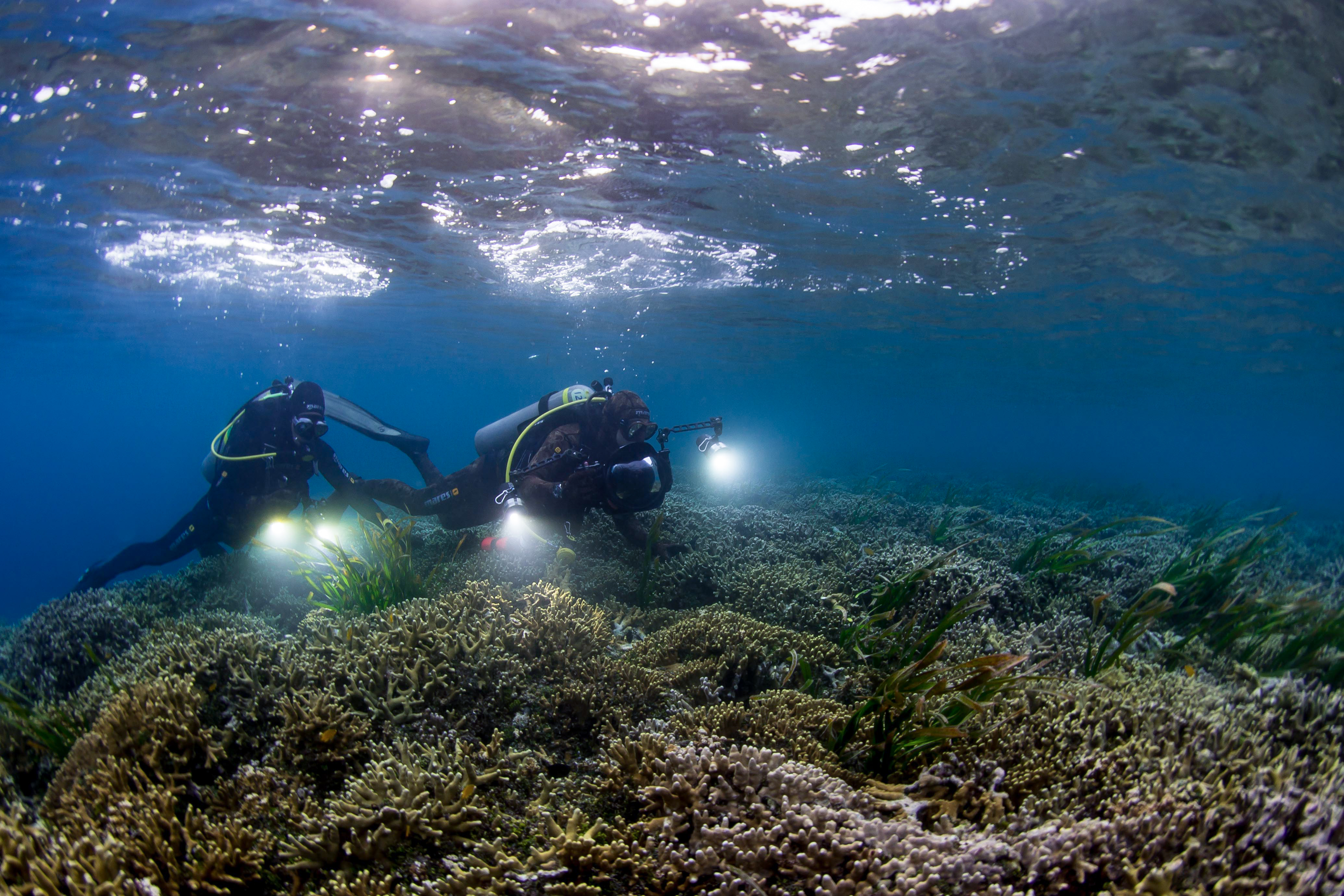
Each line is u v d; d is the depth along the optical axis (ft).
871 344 91.15
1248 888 6.82
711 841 8.23
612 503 20.16
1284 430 225.35
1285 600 17.38
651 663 14.25
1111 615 18.28
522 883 8.28
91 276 56.13
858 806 8.95
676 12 19.22
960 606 13.93
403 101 24.48
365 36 20.52
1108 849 7.35
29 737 11.96
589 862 8.52
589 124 26.32
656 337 95.30
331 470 23.80
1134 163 28.32
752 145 28.25
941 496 54.65
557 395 21.52
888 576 18.97
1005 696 11.72
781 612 17.67
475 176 32.01
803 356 111.34
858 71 22.12
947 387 148.56
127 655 14.07
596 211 37.50
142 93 23.77
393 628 13.12
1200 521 33.40
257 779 10.04
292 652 12.86
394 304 71.97
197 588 22.91
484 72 22.49
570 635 13.48
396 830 9.07
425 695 11.73
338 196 34.94
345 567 17.71
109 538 195.93
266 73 22.54
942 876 7.28
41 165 30.19
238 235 42.60
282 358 137.90
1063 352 87.25
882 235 40.29
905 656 14.32
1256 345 72.54
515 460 21.74
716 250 45.50
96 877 7.77
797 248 44.09
